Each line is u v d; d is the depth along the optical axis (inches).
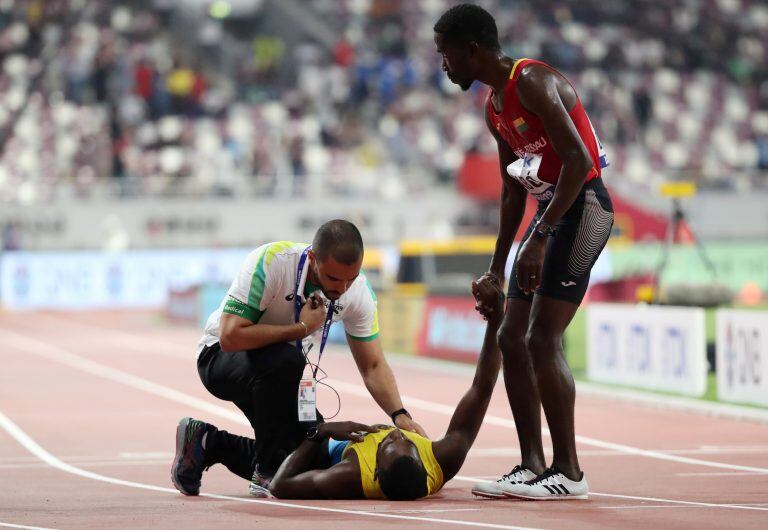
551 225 778.8
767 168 4877.0
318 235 812.6
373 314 885.2
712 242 4042.8
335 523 727.7
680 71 5477.4
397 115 5044.3
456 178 4601.4
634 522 727.1
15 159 4630.9
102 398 1835.6
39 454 1212.5
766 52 5684.1
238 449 897.5
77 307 4416.8
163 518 766.5
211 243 4510.3
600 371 1895.9
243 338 831.1
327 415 1565.0
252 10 5851.4
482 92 5093.5
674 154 4921.3
